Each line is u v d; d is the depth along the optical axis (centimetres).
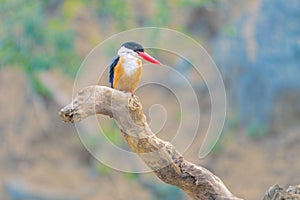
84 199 1609
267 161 1527
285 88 1578
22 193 1636
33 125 1745
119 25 1620
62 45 1555
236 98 1650
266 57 1606
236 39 1667
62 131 1731
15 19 1527
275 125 1589
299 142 1534
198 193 657
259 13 1667
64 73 1619
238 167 1541
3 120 1777
